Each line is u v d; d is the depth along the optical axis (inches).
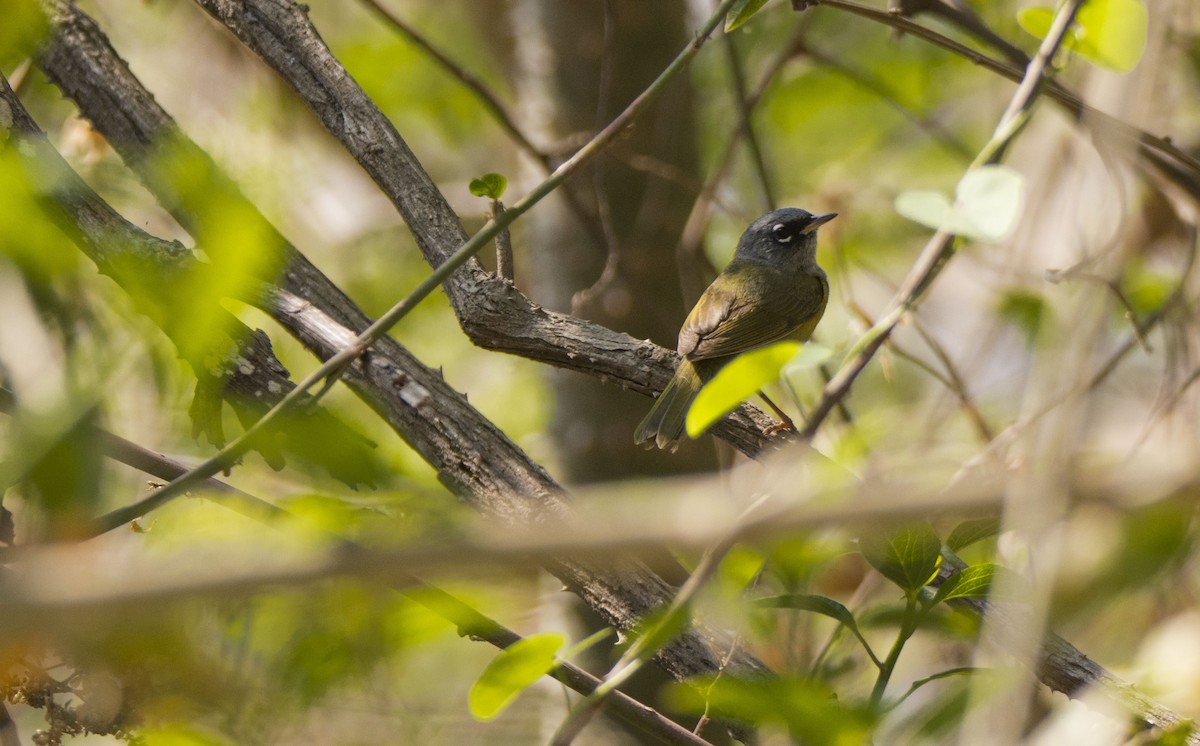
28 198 110.7
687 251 454.3
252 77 423.8
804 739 153.7
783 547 215.0
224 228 115.5
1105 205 364.2
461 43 636.1
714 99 593.6
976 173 177.3
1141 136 255.1
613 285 474.0
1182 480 106.2
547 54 497.0
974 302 528.4
